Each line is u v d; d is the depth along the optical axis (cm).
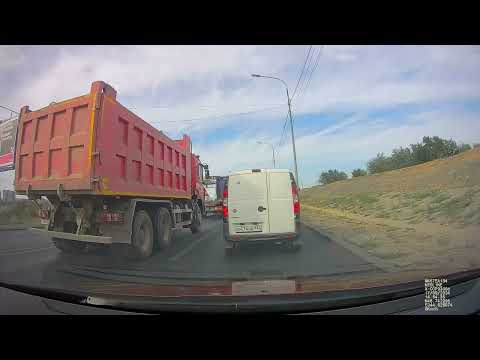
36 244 1305
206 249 1025
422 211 1673
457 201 1667
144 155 943
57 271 652
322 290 356
